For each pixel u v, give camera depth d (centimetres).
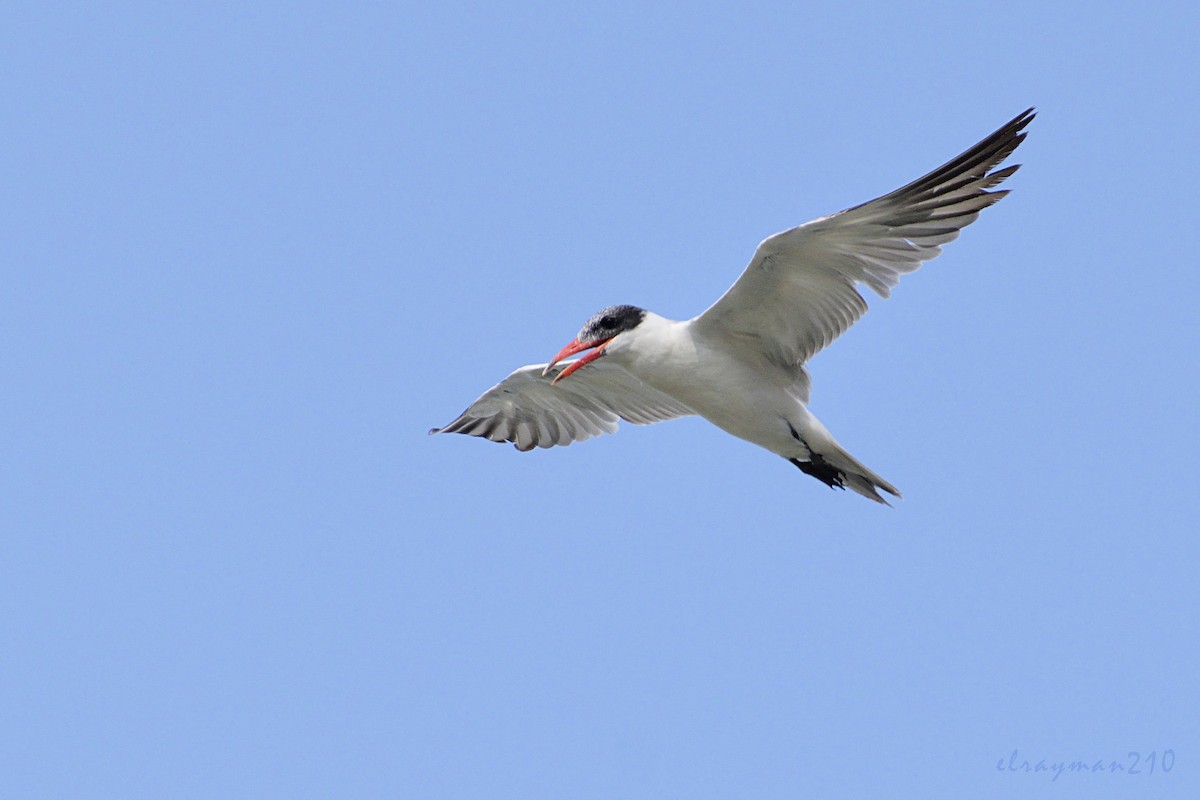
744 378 1464
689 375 1469
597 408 1753
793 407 1459
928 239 1343
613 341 1496
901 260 1364
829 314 1416
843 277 1381
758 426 1480
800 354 1455
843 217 1305
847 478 1501
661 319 1500
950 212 1325
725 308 1423
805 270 1372
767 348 1459
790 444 1485
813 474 1520
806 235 1327
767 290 1395
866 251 1355
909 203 1303
